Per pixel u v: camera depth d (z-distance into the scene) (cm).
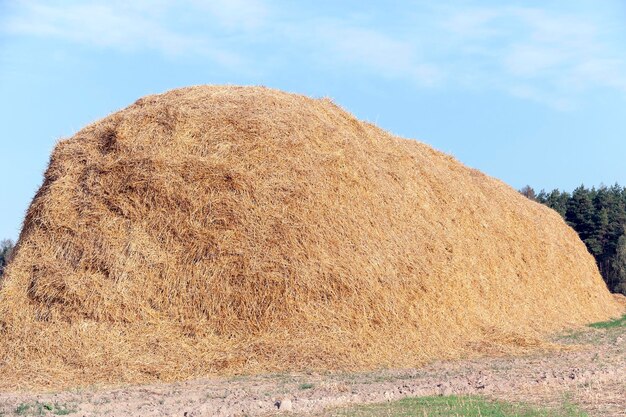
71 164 1930
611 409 1057
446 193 2562
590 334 2439
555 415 1006
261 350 1606
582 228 6931
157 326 1639
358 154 2117
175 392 1311
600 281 3869
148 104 2078
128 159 1853
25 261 1762
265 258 1727
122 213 1788
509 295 2533
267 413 1052
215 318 1661
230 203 1784
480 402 1096
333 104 2428
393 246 1977
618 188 8456
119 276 1692
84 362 1538
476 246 2503
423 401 1113
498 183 3506
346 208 1925
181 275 1705
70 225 1788
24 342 1592
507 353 1861
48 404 1163
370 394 1173
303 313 1692
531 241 3095
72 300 1655
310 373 1532
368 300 1786
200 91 2108
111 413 1067
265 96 2105
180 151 1870
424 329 1855
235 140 1908
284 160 1902
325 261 1777
